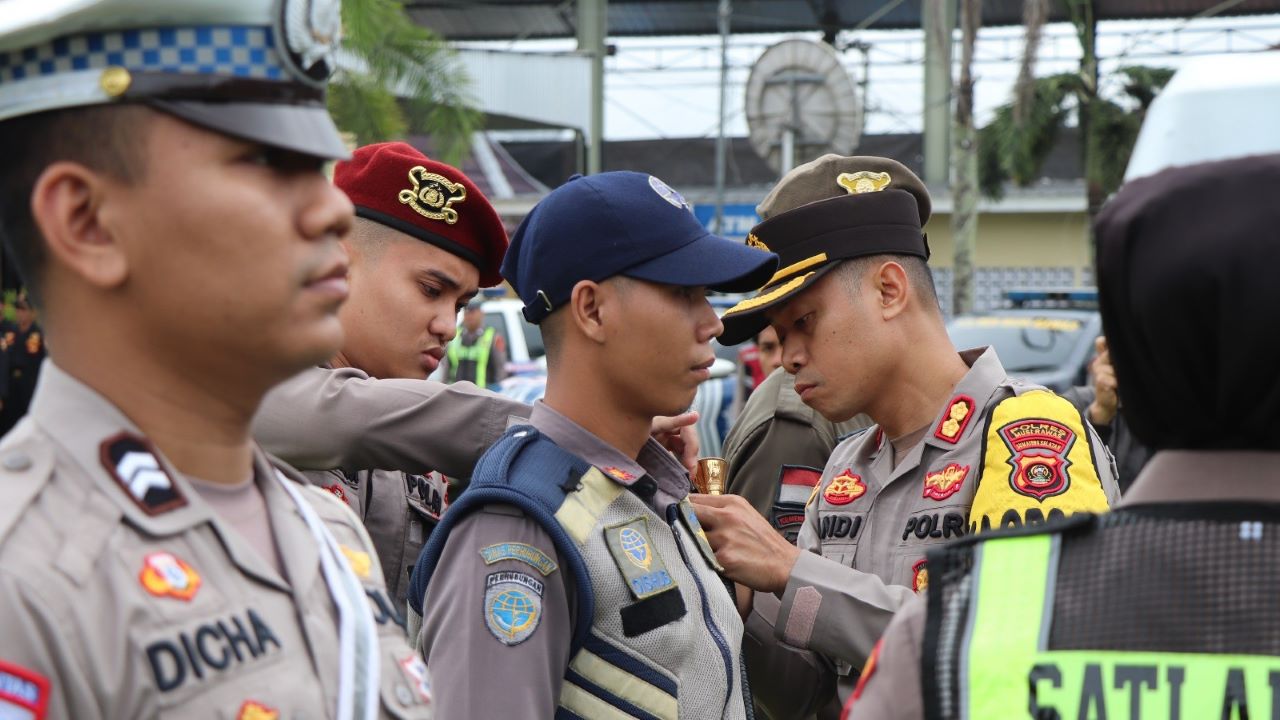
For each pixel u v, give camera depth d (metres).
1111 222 1.30
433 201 2.71
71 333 1.25
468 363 12.79
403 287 2.71
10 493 1.16
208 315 1.22
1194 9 24.11
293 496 1.41
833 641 2.39
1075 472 2.46
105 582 1.15
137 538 1.19
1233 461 1.29
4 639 1.08
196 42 1.22
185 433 1.28
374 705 1.29
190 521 1.22
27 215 1.24
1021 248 25.52
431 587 2.02
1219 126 1.28
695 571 2.14
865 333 2.70
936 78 26.33
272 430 2.35
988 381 2.67
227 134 1.22
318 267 1.27
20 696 1.07
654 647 1.99
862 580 2.43
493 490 2.00
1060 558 1.31
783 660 2.66
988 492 2.49
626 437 2.16
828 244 2.69
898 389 2.73
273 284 1.23
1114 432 5.69
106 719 1.12
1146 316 1.26
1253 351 1.22
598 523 2.03
